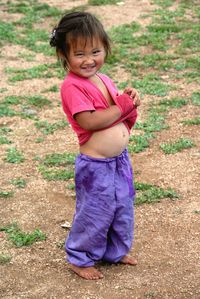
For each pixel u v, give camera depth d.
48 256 5.06
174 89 9.06
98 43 4.26
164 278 4.68
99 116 4.25
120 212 4.54
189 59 10.30
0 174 6.61
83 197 4.49
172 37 11.62
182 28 12.08
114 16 13.24
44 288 4.62
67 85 4.30
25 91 9.28
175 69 9.91
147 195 5.95
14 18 13.34
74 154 7.05
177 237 5.26
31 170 6.69
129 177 4.54
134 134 7.51
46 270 4.86
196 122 7.79
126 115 4.38
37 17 13.34
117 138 4.38
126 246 4.73
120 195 4.47
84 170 4.41
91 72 4.30
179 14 13.12
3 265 4.95
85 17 4.25
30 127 7.93
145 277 4.70
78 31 4.18
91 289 4.58
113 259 4.77
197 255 4.98
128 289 4.55
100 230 4.50
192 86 9.16
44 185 6.32
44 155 7.07
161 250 5.07
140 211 5.70
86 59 4.25
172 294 4.48
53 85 9.52
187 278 4.67
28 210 5.82
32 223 5.59
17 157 6.99
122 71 9.97
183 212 5.68
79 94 4.26
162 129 7.64
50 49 11.27
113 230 4.64
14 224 5.57
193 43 11.16
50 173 6.56
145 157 6.88
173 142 7.24
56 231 5.43
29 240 5.26
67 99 4.30
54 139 7.54
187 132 7.54
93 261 4.68
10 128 7.90
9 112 8.38
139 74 9.79
